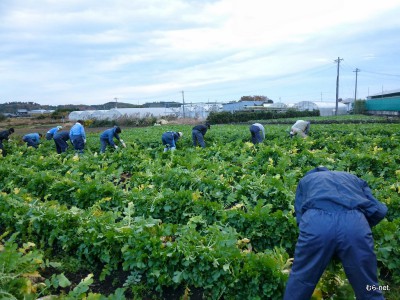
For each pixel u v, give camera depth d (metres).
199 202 7.04
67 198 8.76
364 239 3.66
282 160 10.24
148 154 14.56
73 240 6.15
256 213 6.17
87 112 55.34
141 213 7.39
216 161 11.88
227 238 5.20
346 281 4.31
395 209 6.81
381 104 59.91
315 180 4.25
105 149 16.36
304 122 16.97
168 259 5.11
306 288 3.76
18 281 4.39
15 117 68.50
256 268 4.57
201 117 55.69
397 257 5.31
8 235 7.00
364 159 10.72
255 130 15.68
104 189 7.91
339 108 77.06
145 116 47.66
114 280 5.49
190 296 5.00
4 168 10.88
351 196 3.96
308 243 3.75
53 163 12.25
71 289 5.32
